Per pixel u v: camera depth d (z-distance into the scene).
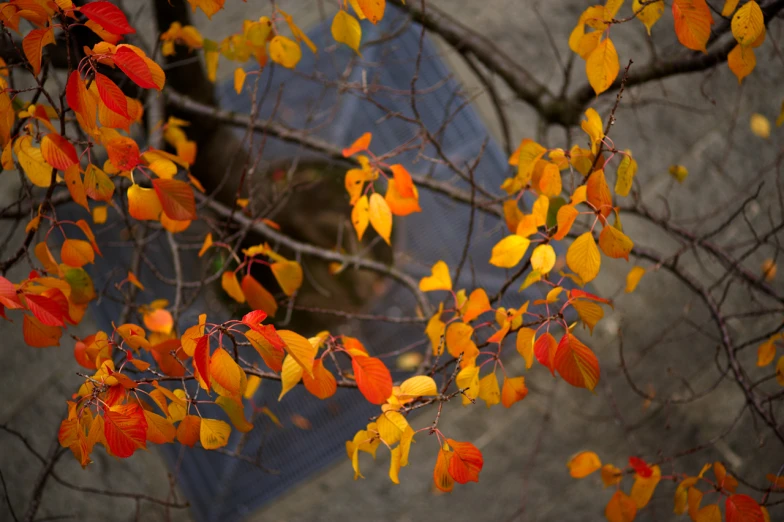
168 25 2.63
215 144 3.35
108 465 3.38
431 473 3.31
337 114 3.70
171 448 3.42
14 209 3.37
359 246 3.44
